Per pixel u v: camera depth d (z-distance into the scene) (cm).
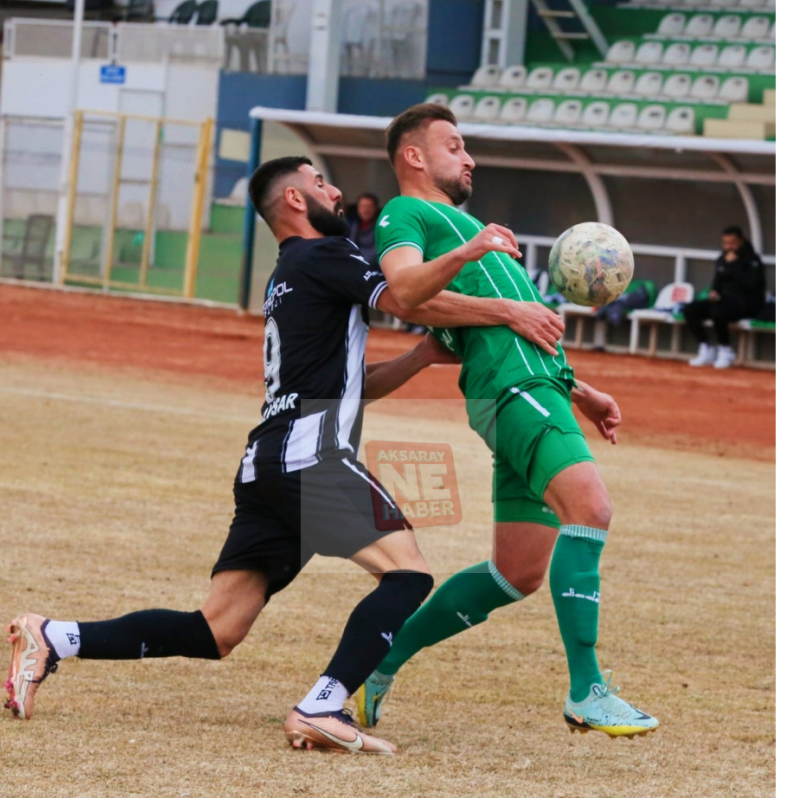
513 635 1820
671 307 6650
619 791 1170
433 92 9250
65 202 8575
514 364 1323
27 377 4597
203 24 9850
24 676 1287
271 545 1314
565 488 1284
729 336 6359
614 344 6919
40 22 9594
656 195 6862
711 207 6750
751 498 3125
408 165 1421
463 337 1366
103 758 1173
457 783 1165
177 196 8956
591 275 1432
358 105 9069
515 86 9344
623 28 10025
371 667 1273
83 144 9269
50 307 7394
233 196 8788
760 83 8775
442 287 1263
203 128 8219
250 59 9056
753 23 9631
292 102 8925
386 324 7412
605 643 1780
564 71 9275
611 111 8719
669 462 3747
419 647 1395
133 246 8812
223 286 8419
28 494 2575
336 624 1802
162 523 2398
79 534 2259
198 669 1551
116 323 6794
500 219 7319
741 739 1376
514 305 1323
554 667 1659
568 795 1148
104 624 1307
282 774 1159
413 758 1251
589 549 1280
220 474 2947
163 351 5756
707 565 2328
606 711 1261
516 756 1279
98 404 4006
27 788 1075
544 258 7219
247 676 1532
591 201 7088
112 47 9394
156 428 3591
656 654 1733
